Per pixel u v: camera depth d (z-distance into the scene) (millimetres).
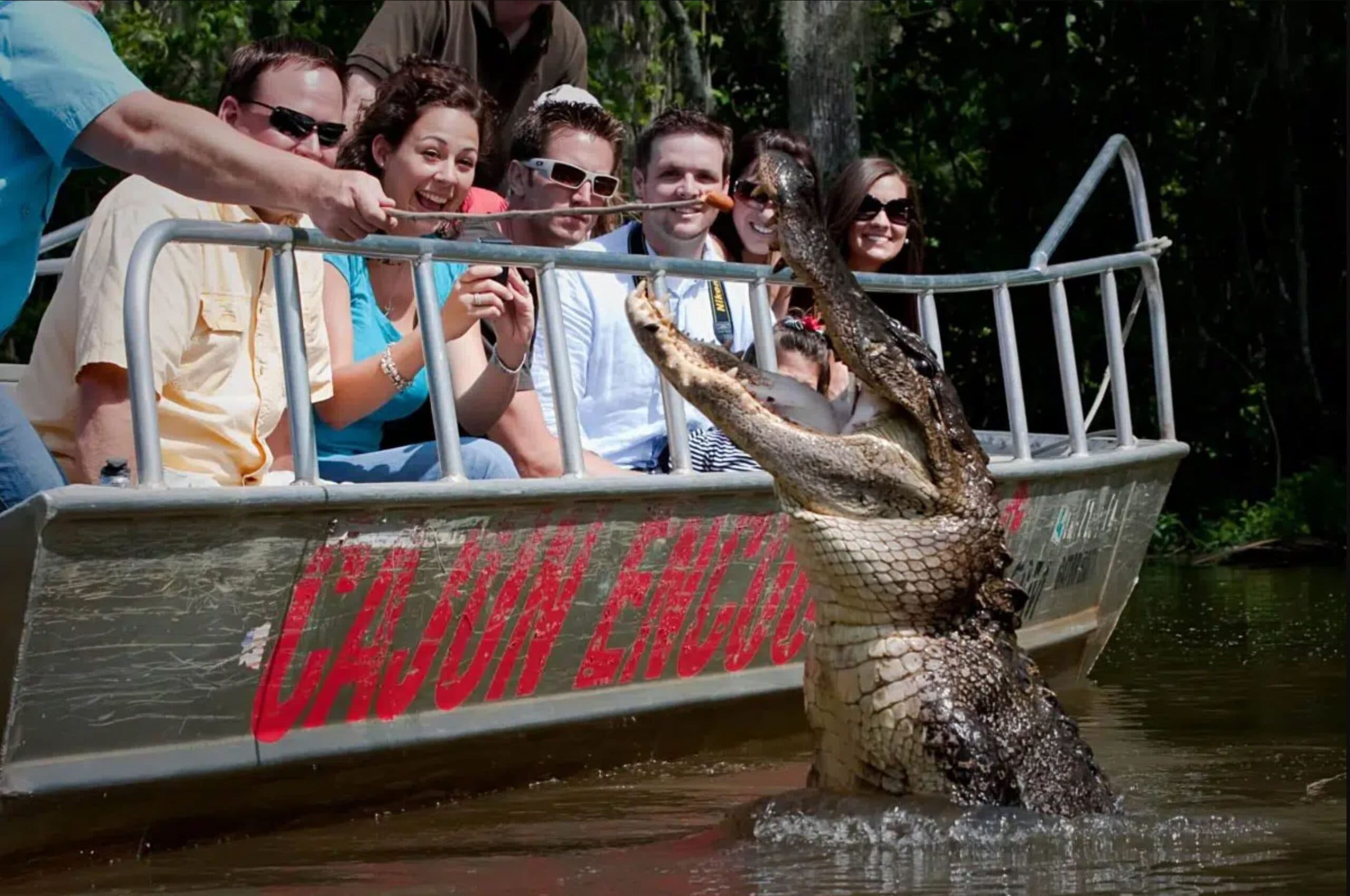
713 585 6676
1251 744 6496
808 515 5215
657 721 6516
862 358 5129
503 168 9422
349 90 9133
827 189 18375
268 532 5020
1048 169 21766
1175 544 18844
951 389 5328
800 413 5258
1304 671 8484
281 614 5129
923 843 4836
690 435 7758
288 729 5262
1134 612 11578
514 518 5758
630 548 6246
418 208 6879
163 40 20953
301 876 4637
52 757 4695
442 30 9445
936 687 5211
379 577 5375
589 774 6293
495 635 5828
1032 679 5480
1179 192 23016
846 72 19016
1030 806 5180
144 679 4840
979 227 22656
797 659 7293
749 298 7602
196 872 4715
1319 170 20688
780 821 5070
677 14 21578
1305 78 20141
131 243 5520
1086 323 20703
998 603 5445
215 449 5711
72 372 5711
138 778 4816
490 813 5590
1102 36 22391
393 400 6781
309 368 6203
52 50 4898
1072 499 8695
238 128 6352
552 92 8438
